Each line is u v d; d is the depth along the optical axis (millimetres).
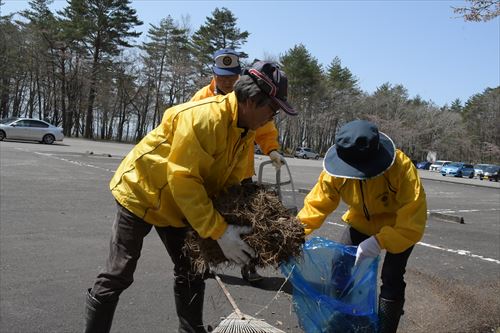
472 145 83312
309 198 3234
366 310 2688
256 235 2189
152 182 2393
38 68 55406
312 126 75062
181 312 2834
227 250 2188
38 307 3535
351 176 2758
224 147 2311
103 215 7156
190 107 2273
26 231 5762
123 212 2484
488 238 7777
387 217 3074
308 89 69688
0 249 4902
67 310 3521
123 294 3928
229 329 2607
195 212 2160
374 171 2729
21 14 52562
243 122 2316
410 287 4523
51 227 6082
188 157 2174
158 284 4246
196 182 2186
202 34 59719
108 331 2523
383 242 2709
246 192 2422
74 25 50531
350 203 3088
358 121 2865
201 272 2443
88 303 2479
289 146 75562
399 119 75000
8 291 3793
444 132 79062
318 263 2783
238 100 2238
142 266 4738
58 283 4062
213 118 2199
